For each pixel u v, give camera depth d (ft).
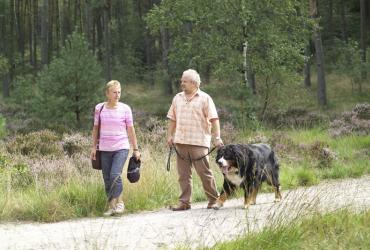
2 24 155.74
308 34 82.58
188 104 29.50
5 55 153.28
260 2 76.23
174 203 33.73
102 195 31.48
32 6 192.85
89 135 64.75
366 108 80.79
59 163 41.93
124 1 183.62
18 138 52.26
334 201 29.07
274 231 20.88
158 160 41.57
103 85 80.94
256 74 77.20
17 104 103.96
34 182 37.35
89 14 156.25
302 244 20.18
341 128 70.79
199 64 82.94
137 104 124.88
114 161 29.89
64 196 31.96
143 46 186.39
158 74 140.77
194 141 29.37
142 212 31.19
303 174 42.22
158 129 59.93
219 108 89.20
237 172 28.40
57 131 70.59
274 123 81.56
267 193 36.37
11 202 31.01
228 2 76.43
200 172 29.71
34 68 169.27
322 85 110.93
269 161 30.91
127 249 21.34
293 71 79.25
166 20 85.20
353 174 46.62
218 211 29.01
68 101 76.48
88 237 23.70
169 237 23.22
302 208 24.39
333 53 156.97
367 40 167.43
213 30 79.36
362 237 20.79
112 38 182.29
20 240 23.49
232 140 58.75
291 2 77.10
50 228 26.40
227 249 19.79
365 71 123.95
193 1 79.92
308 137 66.59
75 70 77.10
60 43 180.24
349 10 188.14
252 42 75.31
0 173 37.42
